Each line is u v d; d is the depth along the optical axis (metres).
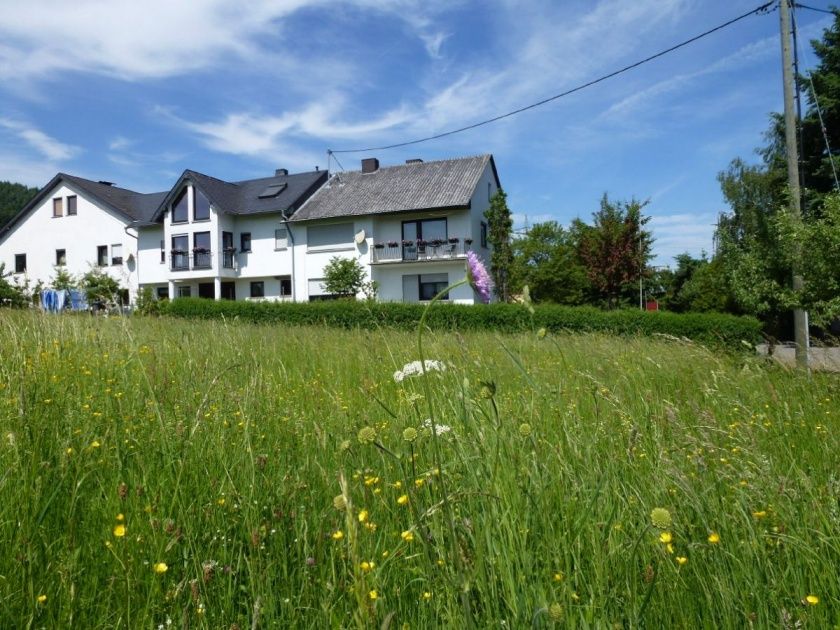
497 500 1.95
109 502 2.19
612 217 30.55
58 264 37.50
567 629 1.54
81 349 5.02
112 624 1.65
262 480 2.52
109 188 40.41
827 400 4.81
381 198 31.41
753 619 1.67
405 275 30.58
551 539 1.89
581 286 33.78
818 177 28.70
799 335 10.16
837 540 1.98
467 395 2.59
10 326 5.09
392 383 4.78
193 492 2.37
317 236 32.06
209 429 3.03
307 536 2.18
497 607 1.60
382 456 2.71
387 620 1.26
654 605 1.72
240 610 1.84
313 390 4.67
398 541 2.10
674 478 2.32
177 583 1.86
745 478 2.51
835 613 1.73
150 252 35.84
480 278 1.86
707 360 6.52
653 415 3.45
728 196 38.84
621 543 1.96
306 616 1.75
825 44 30.02
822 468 2.96
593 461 2.51
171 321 10.12
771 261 10.09
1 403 2.91
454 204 29.11
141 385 3.88
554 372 5.09
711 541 1.93
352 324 20.52
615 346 7.85
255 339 8.02
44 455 2.47
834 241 8.14
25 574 1.68
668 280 38.94
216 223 32.81
